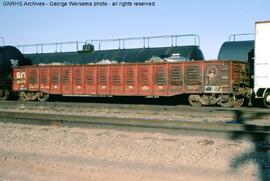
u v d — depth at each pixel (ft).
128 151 31.04
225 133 35.40
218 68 70.08
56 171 26.12
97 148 32.48
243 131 34.91
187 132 37.19
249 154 29.09
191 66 72.84
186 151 30.40
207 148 31.24
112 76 81.92
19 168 27.09
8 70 96.68
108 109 64.54
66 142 35.12
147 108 62.64
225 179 23.61
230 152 29.94
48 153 31.35
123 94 80.53
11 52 98.43
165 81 75.77
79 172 25.66
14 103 77.51
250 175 24.25
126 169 26.03
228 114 53.83
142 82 78.38
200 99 72.49
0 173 26.08
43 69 90.33
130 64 79.77
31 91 92.89
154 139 35.19
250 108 64.69
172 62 74.90
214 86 70.33
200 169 25.84
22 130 41.86
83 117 48.19
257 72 64.69
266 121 49.57
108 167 26.66
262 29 63.82
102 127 41.68
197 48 84.12
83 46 97.55
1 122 48.26
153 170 25.68
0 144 35.35
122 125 40.50
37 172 26.00
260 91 65.51
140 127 39.45
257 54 64.49
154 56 83.97
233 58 74.84
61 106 71.82
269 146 31.09
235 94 68.59
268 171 24.81
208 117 54.19
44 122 45.29
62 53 101.04
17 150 32.76
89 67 84.79
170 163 27.40
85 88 85.25
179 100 85.10
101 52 94.07
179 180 23.58
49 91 89.51
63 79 87.92
